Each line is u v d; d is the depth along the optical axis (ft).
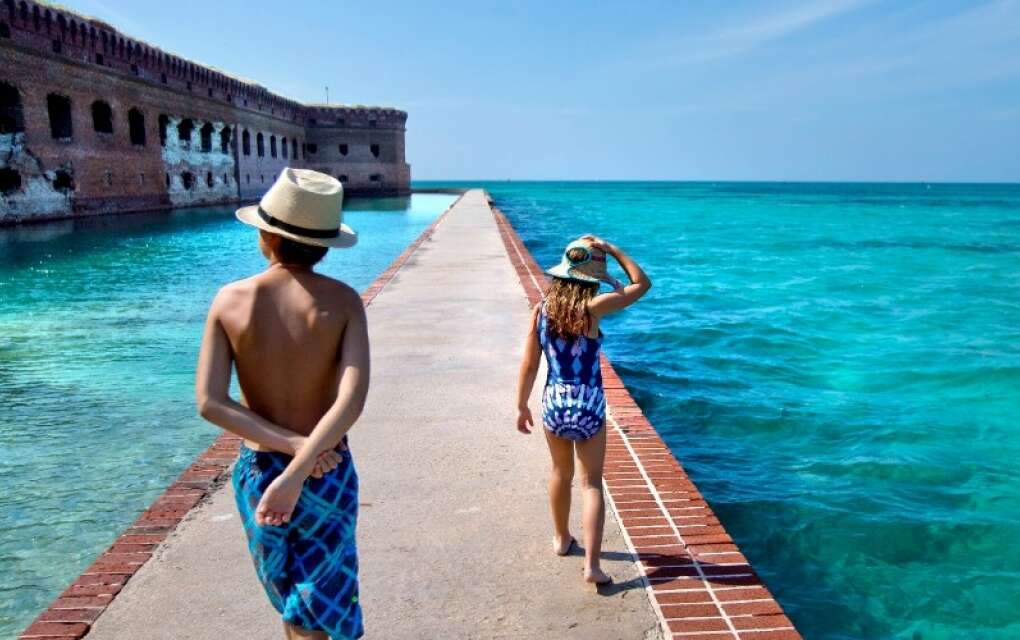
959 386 29.81
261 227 7.36
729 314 46.52
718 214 198.39
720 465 21.33
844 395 28.55
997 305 51.78
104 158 123.54
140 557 12.16
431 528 13.19
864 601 14.37
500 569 11.80
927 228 148.66
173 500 14.28
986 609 14.02
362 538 12.82
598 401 11.16
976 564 15.67
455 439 17.66
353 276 58.49
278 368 7.24
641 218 171.63
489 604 10.82
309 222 7.31
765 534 17.07
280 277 7.41
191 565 11.94
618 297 11.05
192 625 10.30
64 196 112.98
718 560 11.87
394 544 12.61
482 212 116.78
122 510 16.69
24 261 64.59
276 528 7.16
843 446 22.90
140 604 10.80
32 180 104.63
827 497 18.98
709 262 79.51
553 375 11.34
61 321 38.01
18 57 99.14
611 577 11.50
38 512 16.53
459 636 10.07
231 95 178.40
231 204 175.83
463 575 11.62
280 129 213.46
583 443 11.33
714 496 19.11
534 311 11.76
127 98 130.21
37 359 29.86
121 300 44.83
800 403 27.30
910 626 13.55
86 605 10.74
